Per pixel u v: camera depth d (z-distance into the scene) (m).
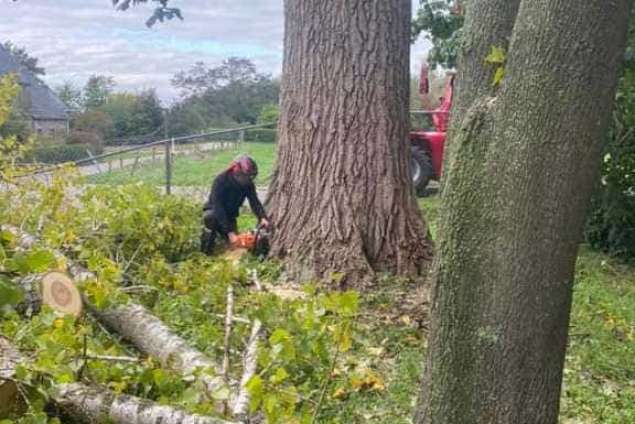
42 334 2.92
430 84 16.72
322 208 6.19
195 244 6.88
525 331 2.18
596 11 2.01
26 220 5.54
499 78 2.22
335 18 6.17
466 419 2.29
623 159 7.91
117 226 5.96
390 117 6.27
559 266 2.14
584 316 5.59
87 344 3.10
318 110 6.24
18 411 2.53
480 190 2.21
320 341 3.28
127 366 3.12
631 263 8.12
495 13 2.37
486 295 2.22
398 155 6.33
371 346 4.58
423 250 6.32
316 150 6.25
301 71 6.30
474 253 2.23
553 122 2.05
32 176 5.96
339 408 3.58
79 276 4.18
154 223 6.36
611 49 2.04
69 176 6.03
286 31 6.45
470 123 2.24
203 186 11.82
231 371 3.55
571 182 2.08
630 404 3.89
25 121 18.73
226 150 17.08
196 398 2.88
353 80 6.18
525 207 2.12
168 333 3.66
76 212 5.95
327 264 6.05
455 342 2.29
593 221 8.48
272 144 18.05
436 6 11.47
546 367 2.21
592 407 3.82
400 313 5.31
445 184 2.33
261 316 3.74
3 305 1.98
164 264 5.38
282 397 2.84
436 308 2.35
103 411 2.72
